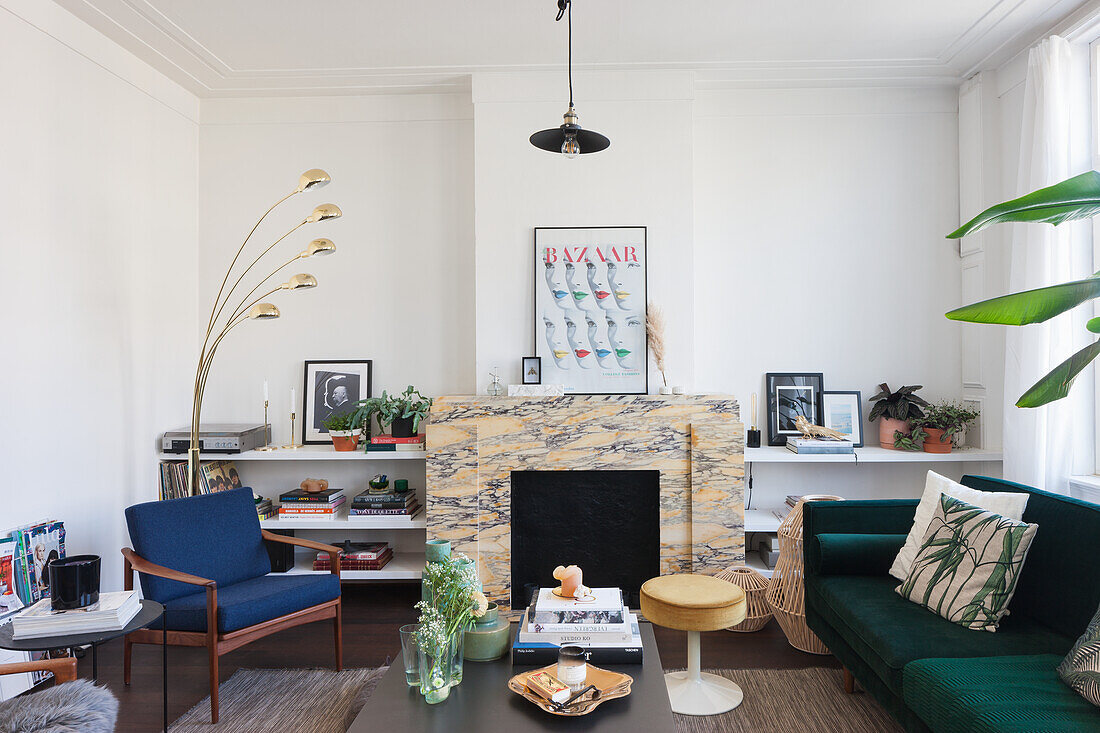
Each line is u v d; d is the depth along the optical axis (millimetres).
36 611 2451
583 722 1974
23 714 1916
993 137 4277
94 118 3715
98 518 3723
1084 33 3510
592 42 3930
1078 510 2518
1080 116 3568
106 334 3799
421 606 2225
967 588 2533
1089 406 3588
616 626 2363
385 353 4656
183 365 4508
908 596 2736
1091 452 3594
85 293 3646
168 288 4352
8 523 3158
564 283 4328
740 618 2859
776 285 4586
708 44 3961
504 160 4340
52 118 3434
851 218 4578
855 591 2854
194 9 3535
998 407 4211
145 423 4121
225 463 4562
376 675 3234
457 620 2184
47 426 3389
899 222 4562
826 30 3809
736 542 3986
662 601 2832
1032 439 3609
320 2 3477
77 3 3451
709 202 4594
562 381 4328
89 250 3676
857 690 3020
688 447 4043
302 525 4285
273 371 4676
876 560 3025
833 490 4605
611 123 4316
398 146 4645
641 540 4086
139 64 4074
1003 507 2736
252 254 4676
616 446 4051
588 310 4324
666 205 4309
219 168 4680
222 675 3246
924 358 4562
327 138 4660
